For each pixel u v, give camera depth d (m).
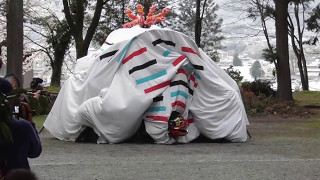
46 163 8.66
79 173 7.85
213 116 11.91
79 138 11.79
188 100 11.90
